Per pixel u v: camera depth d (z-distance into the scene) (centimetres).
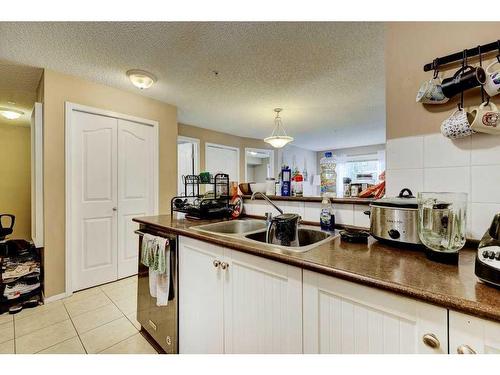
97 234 253
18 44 185
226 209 188
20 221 373
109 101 264
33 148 243
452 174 106
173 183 327
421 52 115
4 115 323
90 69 226
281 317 91
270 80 259
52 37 176
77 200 240
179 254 138
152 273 150
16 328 178
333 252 92
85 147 246
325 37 183
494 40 97
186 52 202
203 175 209
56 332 173
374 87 281
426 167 113
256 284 99
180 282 137
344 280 74
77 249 239
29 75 234
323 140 617
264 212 187
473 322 54
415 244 92
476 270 64
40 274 226
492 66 97
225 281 111
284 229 130
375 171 677
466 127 95
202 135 474
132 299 224
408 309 63
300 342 85
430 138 112
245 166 561
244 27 170
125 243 275
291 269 87
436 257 80
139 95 293
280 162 647
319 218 155
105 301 220
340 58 215
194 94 295
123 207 274
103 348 156
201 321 124
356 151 709
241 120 423
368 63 224
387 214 99
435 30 111
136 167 287
